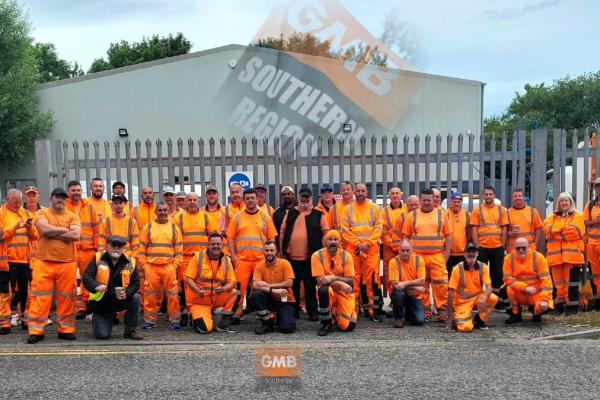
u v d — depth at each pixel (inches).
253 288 257.6
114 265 247.6
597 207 287.3
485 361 197.9
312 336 247.0
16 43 839.7
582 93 1658.5
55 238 242.5
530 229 305.6
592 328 247.9
